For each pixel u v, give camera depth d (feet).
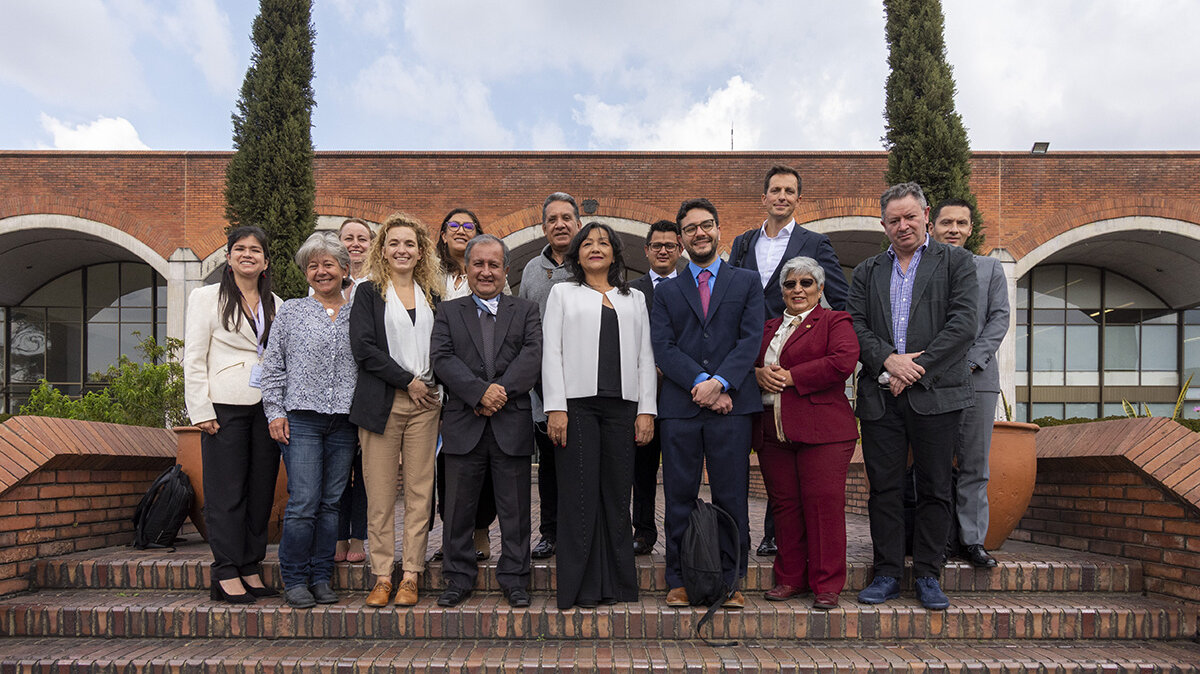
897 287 12.54
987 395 12.92
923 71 31.65
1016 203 48.39
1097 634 11.49
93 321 67.62
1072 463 14.20
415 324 12.25
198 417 12.04
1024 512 14.69
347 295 14.24
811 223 47.80
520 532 11.97
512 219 48.21
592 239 12.32
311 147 34.24
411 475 12.07
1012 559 13.24
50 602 12.22
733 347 12.16
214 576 12.10
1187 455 12.28
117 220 48.42
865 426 12.21
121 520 15.51
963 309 11.79
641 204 48.34
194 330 12.28
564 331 12.15
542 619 11.46
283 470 15.03
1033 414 66.54
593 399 11.94
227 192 33.37
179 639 11.68
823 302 14.60
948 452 11.69
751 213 48.14
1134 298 67.46
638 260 60.08
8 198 48.55
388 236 12.36
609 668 10.35
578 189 48.49
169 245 48.26
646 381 12.27
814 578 11.89
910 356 11.76
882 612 11.44
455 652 10.93
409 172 48.44
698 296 12.37
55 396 26.27
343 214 48.01
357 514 13.44
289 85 33.53
